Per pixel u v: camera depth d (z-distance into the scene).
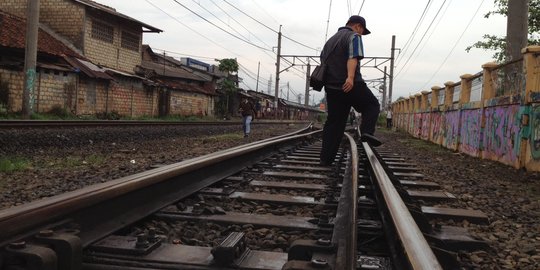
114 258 2.53
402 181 6.67
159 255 2.61
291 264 2.16
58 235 2.28
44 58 22.22
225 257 2.48
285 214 4.21
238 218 3.70
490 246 3.55
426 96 21.45
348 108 6.73
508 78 10.37
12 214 2.21
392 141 18.84
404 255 2.39
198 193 4.67
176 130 17.92
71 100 23.16
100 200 2.88
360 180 5.94
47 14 26.25
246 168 6.89
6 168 6.95
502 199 5.77
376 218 4.06
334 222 3.31
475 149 12.26
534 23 18.56
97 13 26.84
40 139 10.73
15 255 2.02
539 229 4.26
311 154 9.98
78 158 8.69
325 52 6.23
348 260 2.23
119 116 26.36
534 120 8.66
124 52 29.77
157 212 3.73
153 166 7.45
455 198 5.46
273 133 21.78
